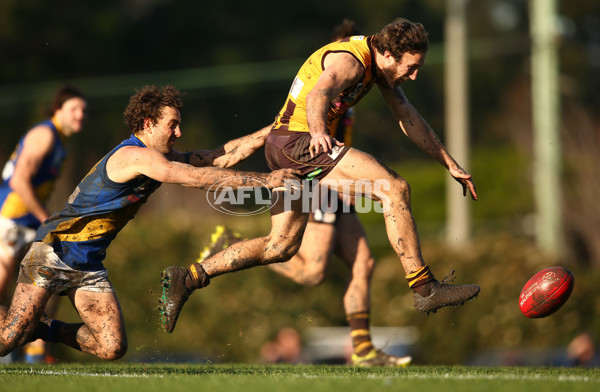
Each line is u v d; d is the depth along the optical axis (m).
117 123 90.62
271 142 20.05
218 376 18.64
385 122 107.06
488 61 115.50
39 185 28.38
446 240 61.12
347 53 19.41
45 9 95.00
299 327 54.22
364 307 25.98
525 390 16.02
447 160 21.31
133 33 100.69
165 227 55.62
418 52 19.42
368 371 20.92
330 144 18.36
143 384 16.78
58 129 28.39
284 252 19.56
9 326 19.53
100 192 19.38
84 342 20.36
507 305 53.28
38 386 16.44
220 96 96.25
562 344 52.25
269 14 104.94
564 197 83.00
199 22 101.81
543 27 64.25
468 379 17.89
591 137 86.06
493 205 80.00
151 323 52.78
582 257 83.25
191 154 21.19
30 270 19.67
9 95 92.81
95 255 19.94
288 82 98.94
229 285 54.19
